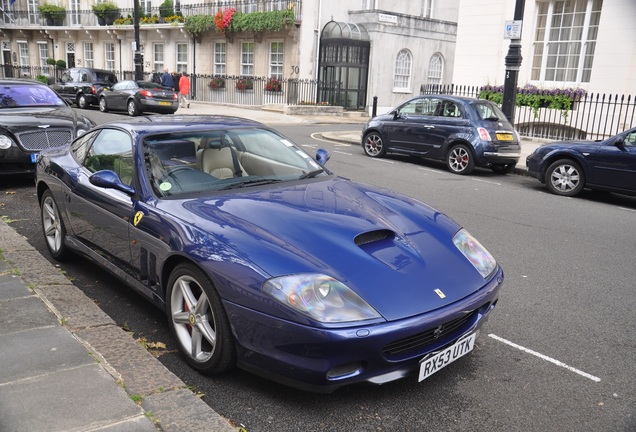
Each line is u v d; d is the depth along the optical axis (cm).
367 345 272
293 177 424
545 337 399
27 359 314
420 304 292
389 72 2944
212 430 263
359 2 2962
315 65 2842
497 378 338
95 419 261
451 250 343
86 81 2441
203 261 306
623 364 362
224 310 301
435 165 1277
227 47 3052
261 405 300
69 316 377
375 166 1204
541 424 292
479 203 877
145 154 397
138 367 317
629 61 1538
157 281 358
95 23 3650
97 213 420
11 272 455
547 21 1730
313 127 2122
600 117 1467
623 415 303
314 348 271
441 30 3139
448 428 286
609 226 756
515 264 570
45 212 525
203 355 327
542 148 1008
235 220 330
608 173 918
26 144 805
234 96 3000
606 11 1570
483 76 1878
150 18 3288
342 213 352
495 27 1823
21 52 4328
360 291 285
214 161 412
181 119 463
